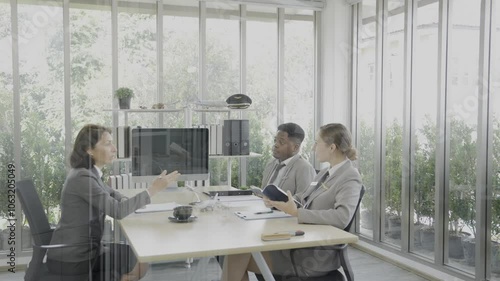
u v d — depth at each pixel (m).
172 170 1.49
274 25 1.52
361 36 1.56
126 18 1.53
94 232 1.58
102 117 1.61
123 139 1.54
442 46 1.67
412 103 1.64
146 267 1.50
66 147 1.89
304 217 1.44
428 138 1.69
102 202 1.54
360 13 1.56
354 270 1.54
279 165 1.50
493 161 1.74
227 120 1.50
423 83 1.66
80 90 1.77
